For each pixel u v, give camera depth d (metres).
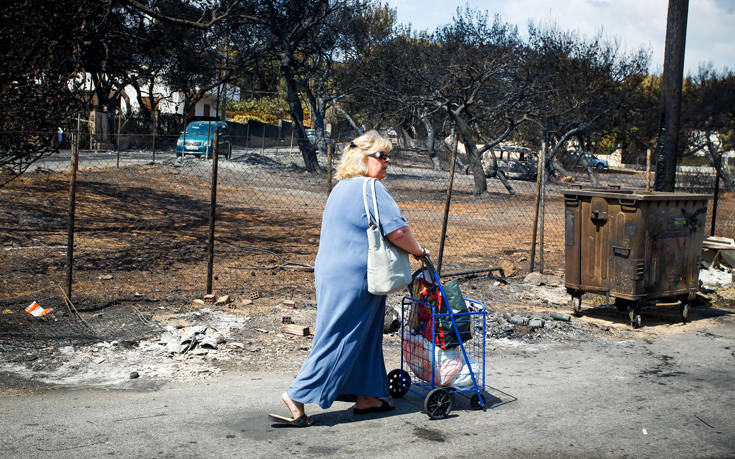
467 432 3.88
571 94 29.23
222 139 28.16
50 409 3.99
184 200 16.53
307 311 6.82
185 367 5.01
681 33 8.67
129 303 6.62
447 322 4.13
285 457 3.39
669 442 3.84
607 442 3.80
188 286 7.58
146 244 10.10
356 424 3.95
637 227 6.58
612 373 5.29
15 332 5.44
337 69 36.88
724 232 13.23
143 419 3.88
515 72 26.70
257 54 29.75
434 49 28.59
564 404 4.46
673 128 8.83
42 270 7.71
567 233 7.17
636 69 31.91
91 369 4.86
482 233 14.10
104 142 30.39
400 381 4.44
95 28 13.59
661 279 6.81
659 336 6.57
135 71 36.66
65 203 13.03
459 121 23.70
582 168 34.62
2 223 10.32
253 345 5.65
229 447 3.49
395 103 30.80
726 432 4.03
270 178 23.95
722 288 8.82
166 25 25.08
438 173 30.91
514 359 5.64
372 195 3.69
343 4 31.97
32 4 8.12
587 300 8.09
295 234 12.58
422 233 13.60
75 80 8.91
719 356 5.86
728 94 30.86
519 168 32.31
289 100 28.16
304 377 3.76
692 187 18.86
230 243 10.95
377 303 3.86
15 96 8.07
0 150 8.31
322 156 33.25
